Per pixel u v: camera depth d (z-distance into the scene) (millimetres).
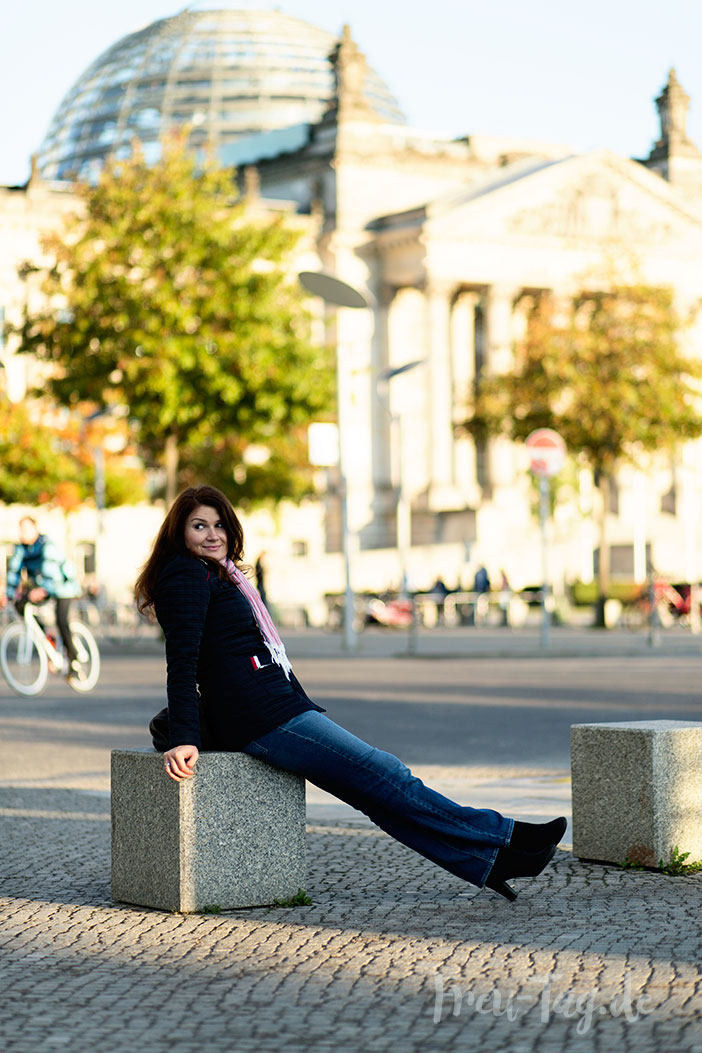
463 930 8531
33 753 18703
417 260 99250
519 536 92375
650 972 7461
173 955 8039
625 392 61625
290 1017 6824
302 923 8797
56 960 7988
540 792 14008
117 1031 6645
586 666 35156
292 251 53000
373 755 9234
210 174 52219
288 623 67938
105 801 14336
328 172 101625
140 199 50625
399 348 102250
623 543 97000
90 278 49969
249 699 9219
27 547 27922
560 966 7617
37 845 11891
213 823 9172
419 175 104125
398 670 34531
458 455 103250
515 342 71188
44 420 71125
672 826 10469
